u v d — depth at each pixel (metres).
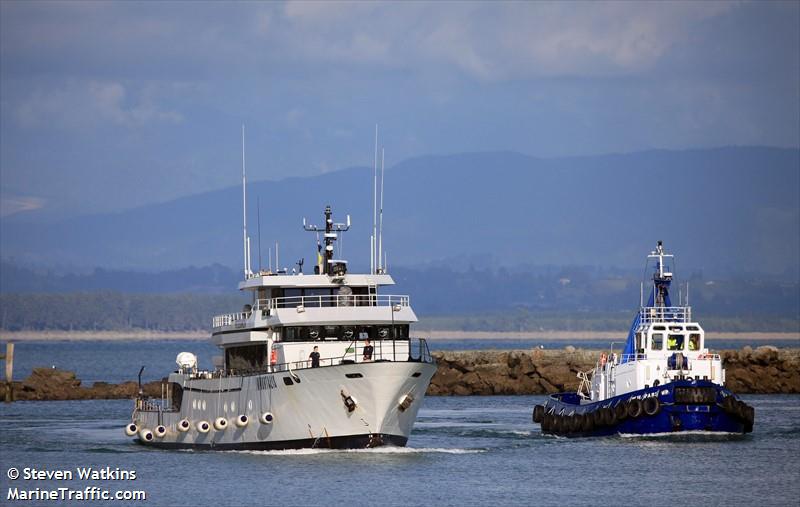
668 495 197.00
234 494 194.62
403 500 191.12
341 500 190.75
